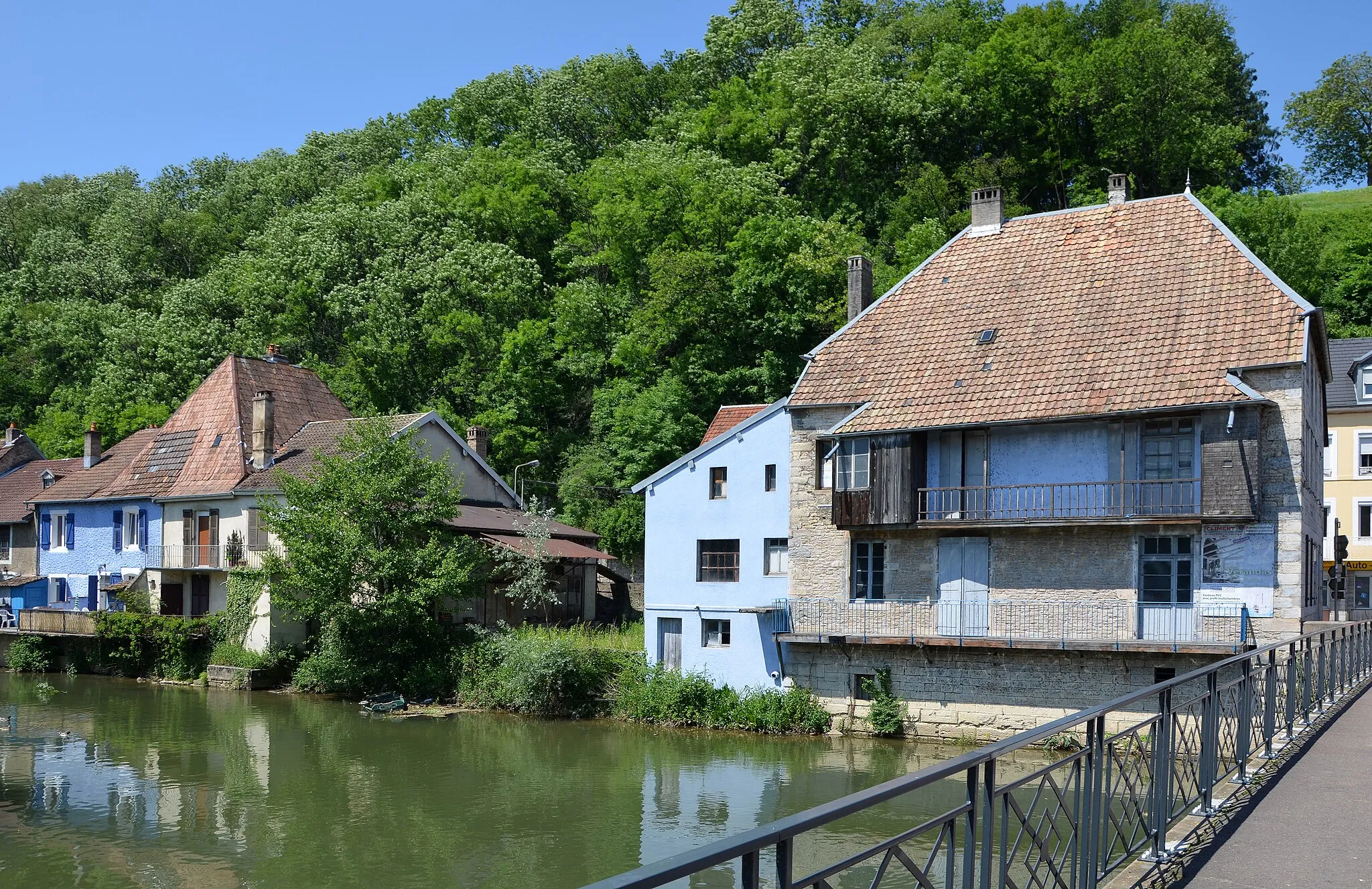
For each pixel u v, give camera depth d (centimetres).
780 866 433
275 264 6506
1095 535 2925
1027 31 6606
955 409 3077
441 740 3212
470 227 6731
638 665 3581
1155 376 2867
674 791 2566
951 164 6488
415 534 4166
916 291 3516
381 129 8562
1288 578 2695
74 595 5331
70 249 8212
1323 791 1077
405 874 2000
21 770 2827
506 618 4466
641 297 6000
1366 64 8775
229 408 5059
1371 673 2202
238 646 4391
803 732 3191
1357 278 6181
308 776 2755
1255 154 7425
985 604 3034
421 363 6253
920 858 1744
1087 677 2872
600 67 8025
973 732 3011
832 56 6744
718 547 3500
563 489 5369
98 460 5644
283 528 4025
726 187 5759
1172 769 899
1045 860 674
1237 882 793
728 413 4281
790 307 5334
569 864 2041
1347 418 4938
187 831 2275
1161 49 6038
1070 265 3309
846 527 3192
